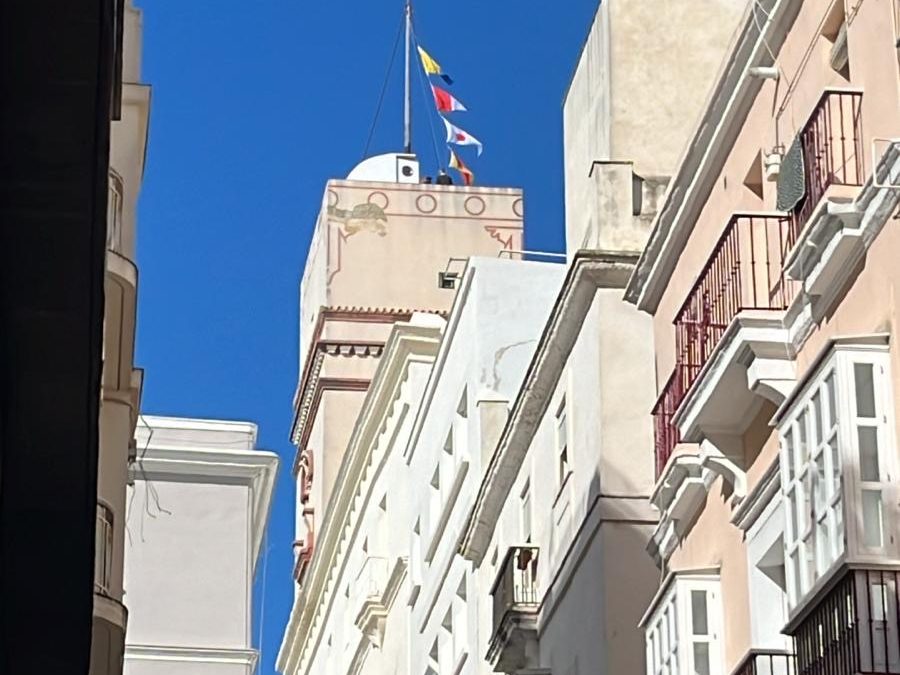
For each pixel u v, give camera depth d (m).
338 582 61.88
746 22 26.53
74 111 14.55
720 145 27.91
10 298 15.05
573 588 35.66
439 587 47.41
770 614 25.50
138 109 28.88
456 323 46.59
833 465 21.64
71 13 14.34
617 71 36.53
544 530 38.28
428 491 49.28
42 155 14.66
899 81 22.03
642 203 35.88
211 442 44.97
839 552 21.34
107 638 27.14
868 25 22.98
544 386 38.47
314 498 68.38
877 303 22.09
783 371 24.72
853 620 20.78
